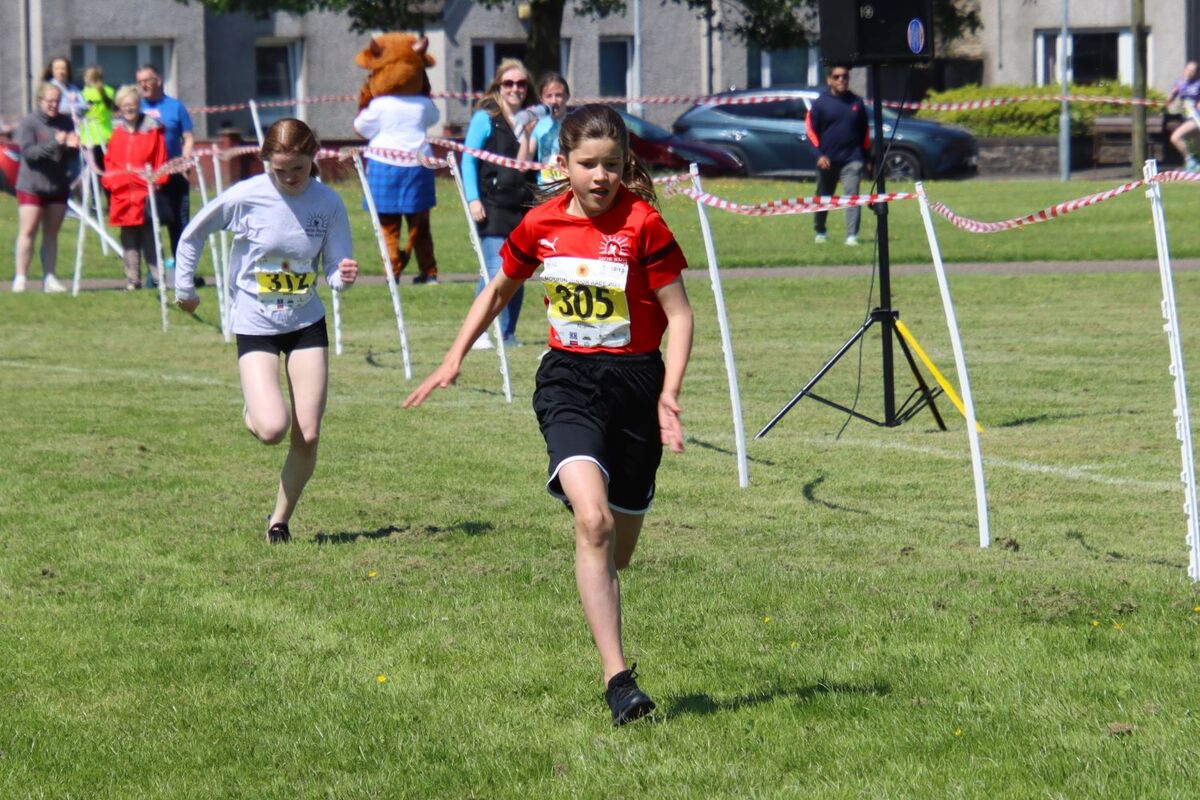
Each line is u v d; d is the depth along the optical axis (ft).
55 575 53.93
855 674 42.91
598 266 39.73
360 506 64.28
